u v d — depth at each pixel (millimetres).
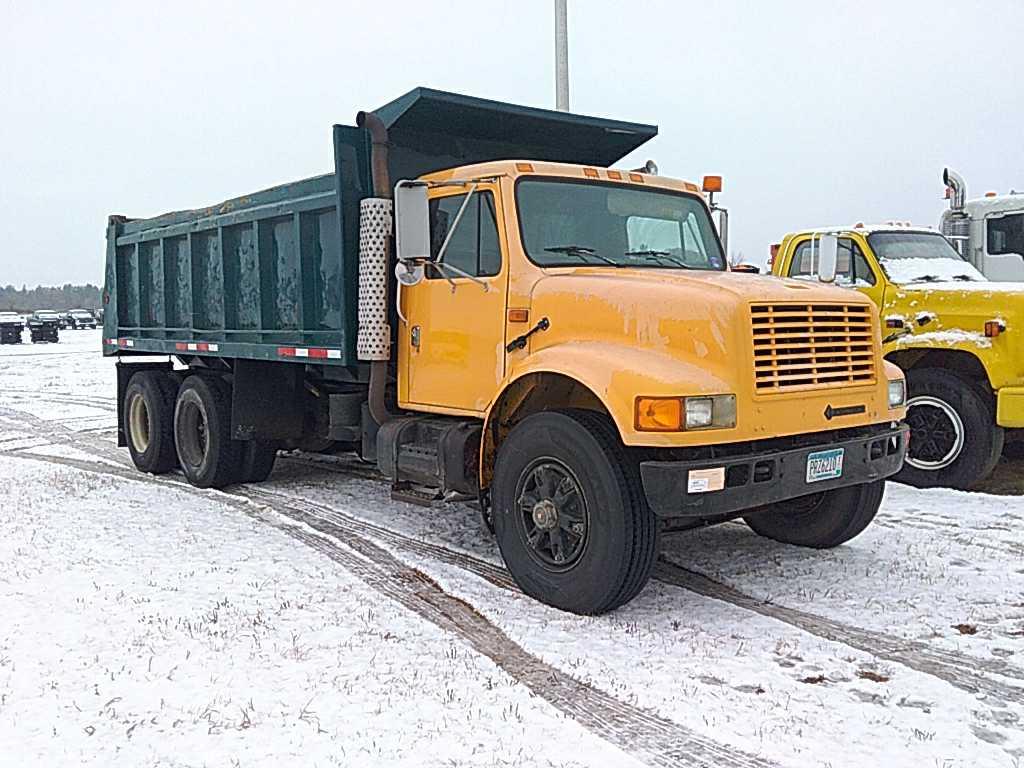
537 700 4156
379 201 6883
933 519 7480
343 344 7258
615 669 4535
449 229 6492
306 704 4082
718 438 4953
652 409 4895
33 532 7223
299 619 5184
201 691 4219
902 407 6012
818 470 5340
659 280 5523
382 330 6891
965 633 5020
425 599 5633
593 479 5152
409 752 3660
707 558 6445
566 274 5891
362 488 9195
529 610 5395
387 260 6898
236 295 8938
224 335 9125
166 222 10070
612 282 5527
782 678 4434
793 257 9969
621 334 5387
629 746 3771
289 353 8000
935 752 3693
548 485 5484
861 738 3816
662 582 5945
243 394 8875
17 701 4141
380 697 4152
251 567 6238
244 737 3783
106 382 24406
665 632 5043
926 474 8719
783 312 5266
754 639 4934
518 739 3777
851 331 5609
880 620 5219
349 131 7188
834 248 7555
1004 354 8289
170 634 4930
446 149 7465
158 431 10109
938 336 8633
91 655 4645
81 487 9352
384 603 5500
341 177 7148
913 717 4012
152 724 3902
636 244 6582
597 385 5113
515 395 5875
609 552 5102
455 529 7402
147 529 7359
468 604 5527
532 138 7762
